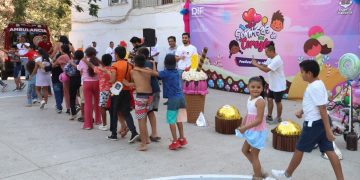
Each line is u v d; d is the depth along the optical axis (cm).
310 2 999
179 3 1415
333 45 962
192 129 741
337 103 684
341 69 614
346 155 582
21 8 2325
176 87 594
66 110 921
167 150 606
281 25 1073
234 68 1224
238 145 632
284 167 526
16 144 639
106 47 1869
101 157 571
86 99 732
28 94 988
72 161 554
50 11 2658
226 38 1238
